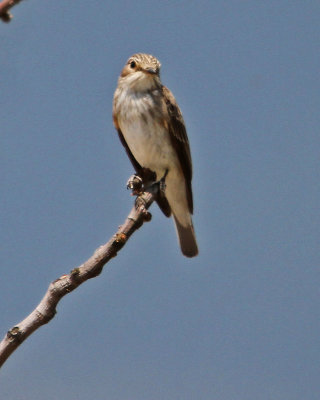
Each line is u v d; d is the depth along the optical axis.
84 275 4.66
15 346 4.46
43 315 4.54
